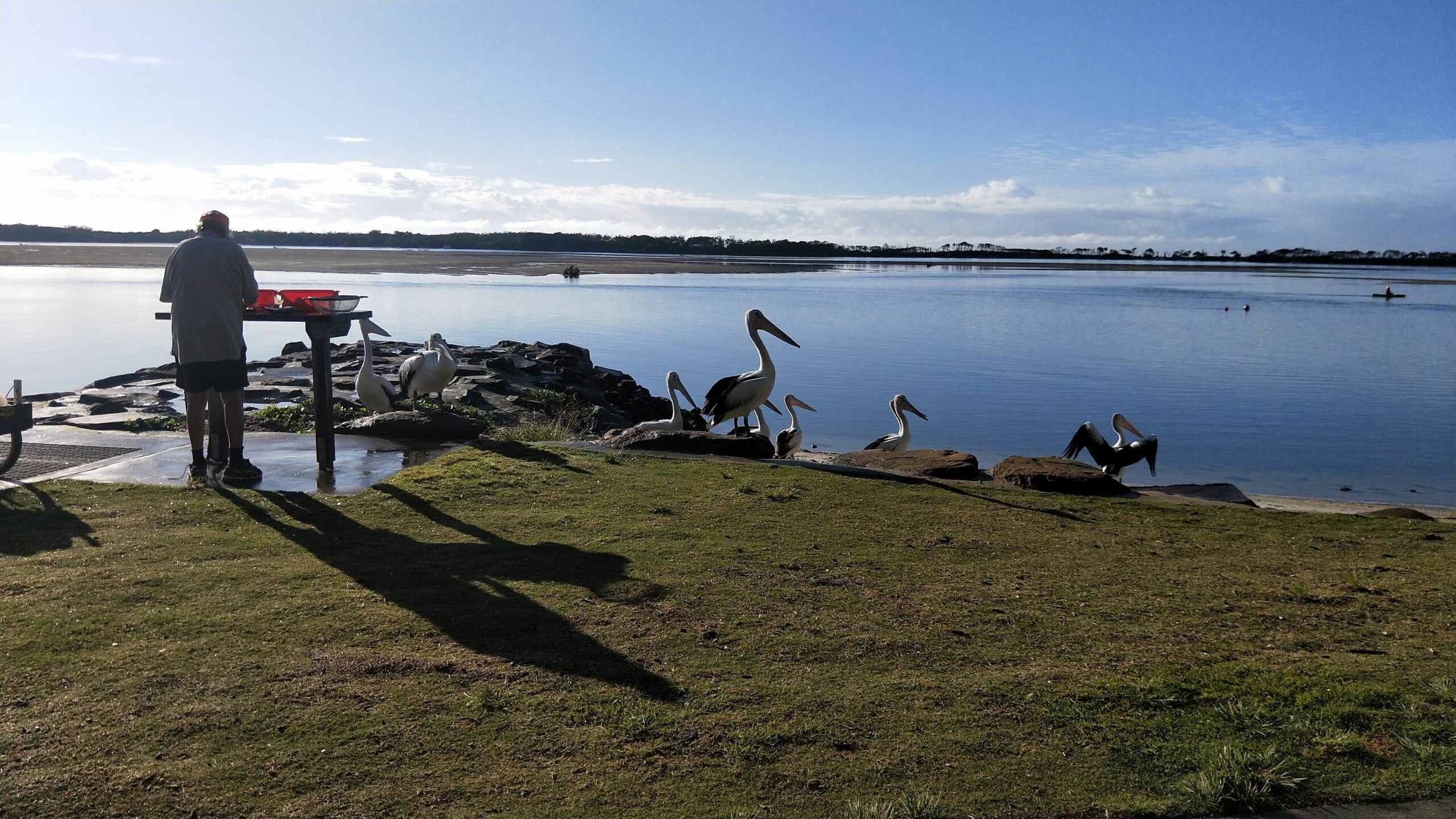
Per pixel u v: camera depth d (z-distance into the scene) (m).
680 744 4.41
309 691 4.75
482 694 4.73
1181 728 4.69
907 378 31.75
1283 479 18.45
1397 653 5.60
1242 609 6.34
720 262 155.12
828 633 5.70
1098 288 96.50
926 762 4.33
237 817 3.80
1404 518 8.97
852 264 185.62
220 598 5.94
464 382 19.36
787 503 8.74
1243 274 161.50
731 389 13.84
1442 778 4.28
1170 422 24.38
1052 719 4.73
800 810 3.97
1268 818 4.01
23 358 30.06
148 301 51.94
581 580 6.43
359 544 7.13
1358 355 39.50
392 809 3.88
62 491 8.38
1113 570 7.12
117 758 4.14
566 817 3.87
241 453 8.98
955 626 5.89
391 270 96.69
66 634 5.34
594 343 40.44
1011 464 10.73
